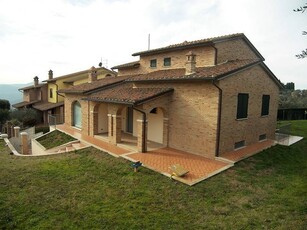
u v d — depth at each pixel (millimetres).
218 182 9523
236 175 10273
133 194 8492
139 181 9578
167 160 12000
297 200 8086
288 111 30031
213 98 12047
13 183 9453
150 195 8422
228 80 12258
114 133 15141
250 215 7180
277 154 13406
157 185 9203
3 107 36531
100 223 6719
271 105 16672
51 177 10094
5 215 7016
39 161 12531
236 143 13633
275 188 9125
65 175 10312
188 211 7410
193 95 13000
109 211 7355
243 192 8727
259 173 10648
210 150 12328
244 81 13484
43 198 8180
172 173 10078
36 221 6770
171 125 14367
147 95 13531
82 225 6613
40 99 36594
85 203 7840
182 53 17391
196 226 6625
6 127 25828
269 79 15969
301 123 24875
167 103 14328
